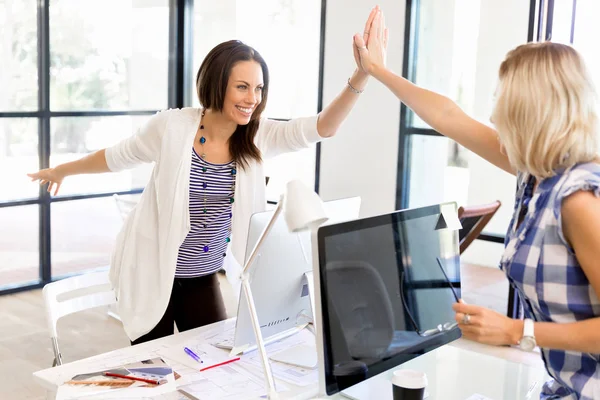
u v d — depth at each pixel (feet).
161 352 6.56
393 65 14.90
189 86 19.11
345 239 5.12
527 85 4.38
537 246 4.58
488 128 6.00
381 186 15.51
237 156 7.68
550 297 4.61
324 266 4.94
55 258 16.74
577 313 4.57
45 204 16.37
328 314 4.97
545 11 12.85
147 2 18.04
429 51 14.47
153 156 7.93
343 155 16.16
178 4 18.71
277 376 6.13
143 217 7.80
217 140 7.68
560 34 12.73
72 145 16.83
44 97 16.12
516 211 4.95
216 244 7.99
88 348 12.73
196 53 18.94
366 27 7.25
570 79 4.32
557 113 4.30
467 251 13.94
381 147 15.40
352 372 5.16
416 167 14.97
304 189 4.65
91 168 8.55
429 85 14.56
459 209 10.50
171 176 7.54
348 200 7.17
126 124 17.94
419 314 5.81
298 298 6.61
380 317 5.41
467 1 13.79
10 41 15.44
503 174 13.60
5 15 15.30
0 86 15.40
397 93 6.80
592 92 4.41
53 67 16.25
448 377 6.29
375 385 6.03
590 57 12.39
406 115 14.92
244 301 6.02
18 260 16.14
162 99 18.75
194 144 7.66
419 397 5.30
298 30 16.97
